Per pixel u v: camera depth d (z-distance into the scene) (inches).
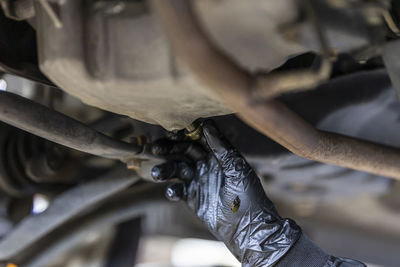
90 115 111.2
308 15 44.0
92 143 65.7
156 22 46.8
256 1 42.4
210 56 40.8
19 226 97.4
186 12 39.8
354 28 49.4
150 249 259.1
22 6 54.0
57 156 100.1
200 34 40.3
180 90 49.1
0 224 105.5
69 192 97.0
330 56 44.4
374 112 91.1
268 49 48.2
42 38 49.7
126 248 138.8
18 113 59.6
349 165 68.2
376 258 179.2
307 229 175.0
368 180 121.7
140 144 72.8
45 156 96.7
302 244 75.0
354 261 75.9
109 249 140.4
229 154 73.4
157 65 46.8
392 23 55.8
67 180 110.0
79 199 96.0
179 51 41.1
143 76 47.4
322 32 44.2
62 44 47.6
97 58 48.3
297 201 146.5
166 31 40.9
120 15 48.1
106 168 116.2
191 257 296.2
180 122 59.6
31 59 66.1
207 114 57.9
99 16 48.3
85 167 113.9
